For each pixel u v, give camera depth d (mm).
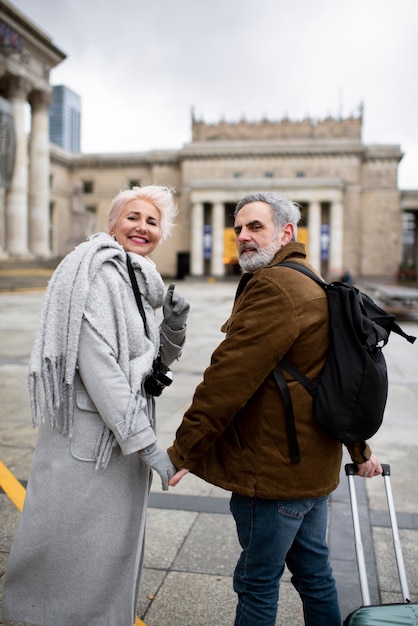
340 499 4516
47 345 2287
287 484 2279
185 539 3848
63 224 75688
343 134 72938
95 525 2314
